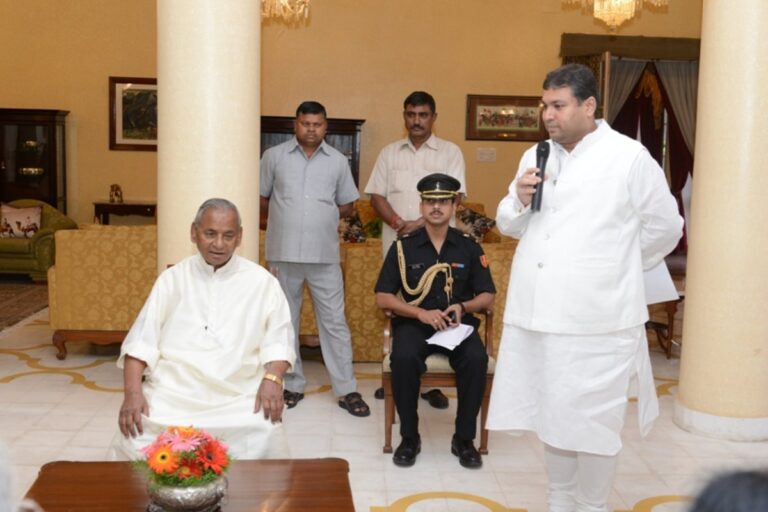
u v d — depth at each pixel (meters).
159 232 4.43
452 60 11.54
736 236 4.43
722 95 4.42
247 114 4.35
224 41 4.25
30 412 4.82
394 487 3.82
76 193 11.39
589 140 3.07
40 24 11.14
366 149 11.59
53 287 6.00
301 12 9.80
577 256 3.02
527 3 11.50
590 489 3.13
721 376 4.52
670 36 11.62
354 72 11.49
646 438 4.55
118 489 2.38
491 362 4.21
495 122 11.63
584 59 11.48
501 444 4.43
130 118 11.34
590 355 3.02
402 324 4.31
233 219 3.14
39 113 10.61
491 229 8.84
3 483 1.19
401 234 5.14
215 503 2.25
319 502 2.33
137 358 3.10
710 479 0.84
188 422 3.04
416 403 4.12
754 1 4.30
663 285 3.42
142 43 11.27
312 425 4.71
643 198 3.02
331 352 5.04
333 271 5.02
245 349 3.18
